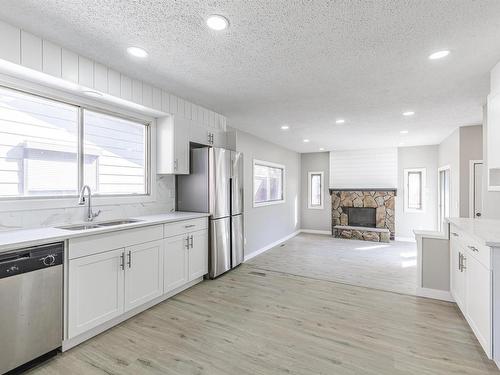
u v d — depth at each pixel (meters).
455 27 1.79
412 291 3.20
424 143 6.14
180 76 2.67
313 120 4.21
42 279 1.79
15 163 2.20
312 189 7.81
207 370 1.77
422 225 6.41
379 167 6.80
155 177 3.38
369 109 3.63
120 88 2.61
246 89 2.98
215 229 3.58
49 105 2.40
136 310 2.55
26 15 1.73
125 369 1.77
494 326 1.72
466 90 2.92
